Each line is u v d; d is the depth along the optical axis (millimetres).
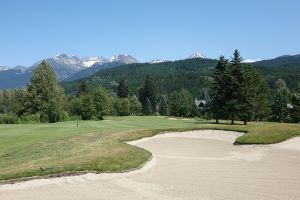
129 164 22781
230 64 68250
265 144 32469
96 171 20953
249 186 18875
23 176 19312
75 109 97125
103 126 55469
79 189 18406
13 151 30406
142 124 60375
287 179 20250
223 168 23625
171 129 41438
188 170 23047
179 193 17766
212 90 70188
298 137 33812
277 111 92625
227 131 41250
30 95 88625
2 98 142000
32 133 44250
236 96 66750
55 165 21844
